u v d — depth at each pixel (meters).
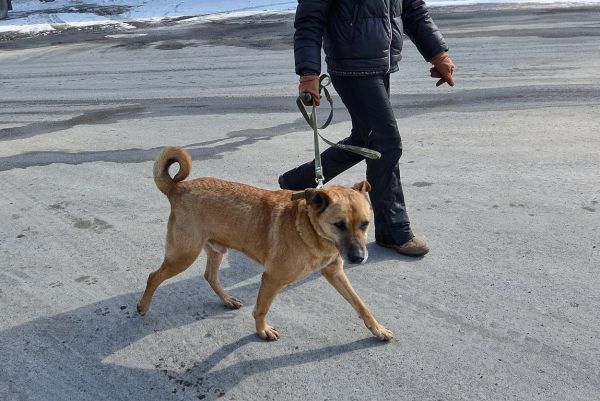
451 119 8.08
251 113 8.96
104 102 10.16
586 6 15.45
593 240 4.74
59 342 3.80
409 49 12.31
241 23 16.89
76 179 6.64
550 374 3.32
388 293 4.23
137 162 7.12
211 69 11.95
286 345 3.72
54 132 8.56
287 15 17.67
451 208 5.46
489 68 10.47
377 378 3.38
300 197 3.60
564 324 3.75
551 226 5.00
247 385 3.37
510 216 5.23
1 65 13.66
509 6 16.31
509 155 6.63
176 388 3.37
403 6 4.81
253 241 3.78
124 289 4.41
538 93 8.88
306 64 4.26
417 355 3.55
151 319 4.05
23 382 3.43
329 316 4.01
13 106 10.18
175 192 3.93
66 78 12.05
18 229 5.43
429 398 3.20
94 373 3.50
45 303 4.24
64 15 20.45
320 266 3.71
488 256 4.62
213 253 4.10
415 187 5.96
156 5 21.75
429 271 4.48
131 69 12.47
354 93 4.45
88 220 5.57
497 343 3.61
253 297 4.31
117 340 3.82
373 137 4.53
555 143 6.89
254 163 6.83
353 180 6.17
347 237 3.48
